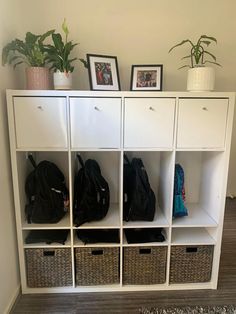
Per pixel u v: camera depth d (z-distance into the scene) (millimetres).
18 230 1685
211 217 1866
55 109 1530
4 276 1545
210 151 1787
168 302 1713
